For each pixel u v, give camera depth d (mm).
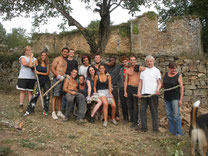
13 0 10359
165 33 13422
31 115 5480
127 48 14242
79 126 4988
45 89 5621
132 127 5219
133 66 5387
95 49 10109
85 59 6086
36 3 10477
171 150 3889
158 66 8047
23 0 10320
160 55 8102
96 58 6004
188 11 15312
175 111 4633
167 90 4684
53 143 3709
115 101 5980
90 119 5496
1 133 3881
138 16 13773
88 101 5340
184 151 3959
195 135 3512
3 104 6688
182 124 5496
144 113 4941
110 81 5574
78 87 5598
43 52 5633
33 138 3838
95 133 4547
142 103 4949
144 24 13672
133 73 5348
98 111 5875
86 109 5469
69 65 5844
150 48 13547
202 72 7766
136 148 3928
